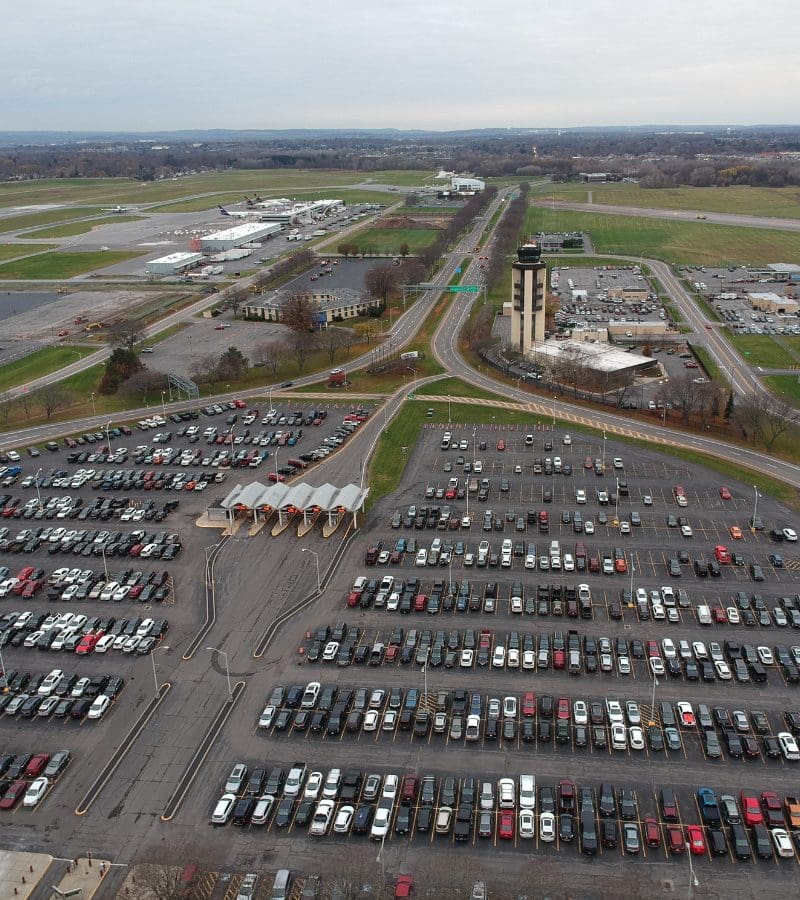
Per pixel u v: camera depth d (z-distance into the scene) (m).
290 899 92.62
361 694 124.94
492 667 132.12
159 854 97.81
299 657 135.38
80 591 154.50
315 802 105.88
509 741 116.25
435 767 111.81
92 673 132.50
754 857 96.88
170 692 127.69
